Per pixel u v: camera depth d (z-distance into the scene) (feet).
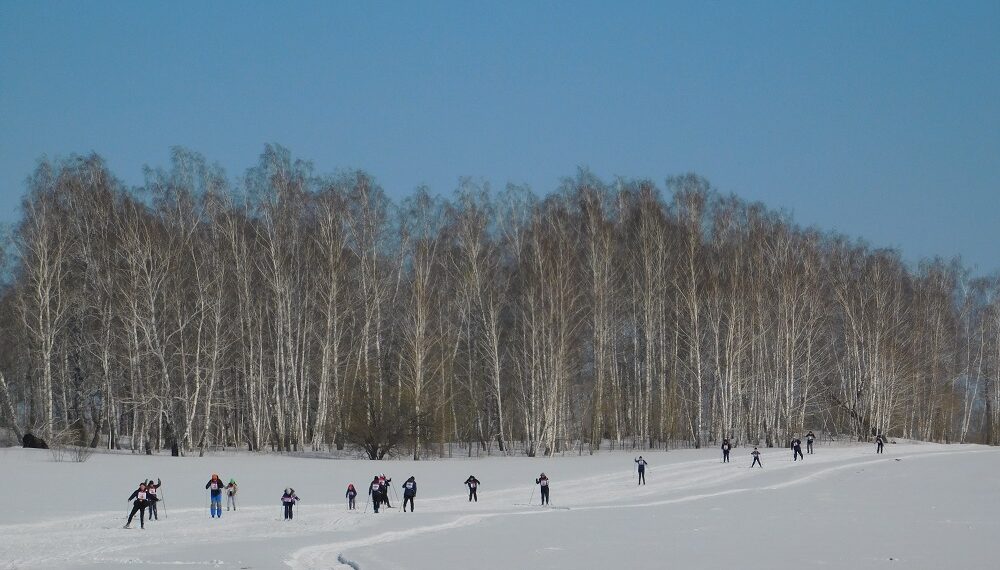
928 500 161.79
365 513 149.79
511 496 176.96
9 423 274.98
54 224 251.39
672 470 221.25
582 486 193.98
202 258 263.49
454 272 296.30
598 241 296.92
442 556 103.24
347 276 277.64
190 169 269.03
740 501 164.35
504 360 299.17
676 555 103.24
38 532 125.59
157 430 263.29
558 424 273.75
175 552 106.52
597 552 106.01
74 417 275.80
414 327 265.54
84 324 263.70
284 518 142.51
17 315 258.98
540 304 274.77
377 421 245.65
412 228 297.74
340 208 277.44
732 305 296.92
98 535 123.03
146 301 247.29
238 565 97.19
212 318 259.60
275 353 268.62
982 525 127.13
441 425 250.16
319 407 269.64
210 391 249.96
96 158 263.70
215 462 220.43
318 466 218.18
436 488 186.29
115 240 253.44
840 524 129.70
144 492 132.05
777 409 310.86
